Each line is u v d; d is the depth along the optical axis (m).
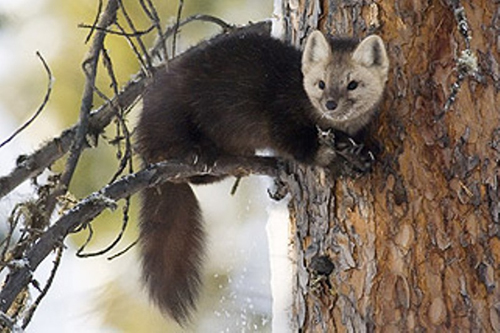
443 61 9.04
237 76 11.10
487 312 8.80
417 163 8.97
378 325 8.91
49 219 9.46
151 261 11.77
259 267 14.68
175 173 9.52
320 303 9.27
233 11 14.49
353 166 9.07
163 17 13.83
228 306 14.50
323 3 10.02
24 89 13.87
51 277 8.59
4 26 14.02
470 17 9.12
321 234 9.36
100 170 13.59
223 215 14.98
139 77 10.66
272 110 10.69
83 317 13.99
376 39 9.26
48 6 14.07
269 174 10.32
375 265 8.98
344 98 9.65
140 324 13.92
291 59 10.80
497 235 8.87
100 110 10.44
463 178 8.91
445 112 8.95
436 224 8.89
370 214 9.04
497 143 8.95
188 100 11.28
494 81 9.04
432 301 8.83
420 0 9.16
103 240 14.12
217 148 11.34
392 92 9.20
